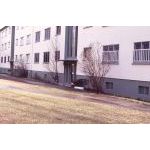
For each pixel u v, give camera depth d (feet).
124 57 59.21
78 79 72.18
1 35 160.66
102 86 63.46
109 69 62.85
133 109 42.14
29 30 115.55
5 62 149.79
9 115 35.88
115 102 48.42
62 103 45.14
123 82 59.11
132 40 57.31
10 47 142.20
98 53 66.03
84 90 66.33
